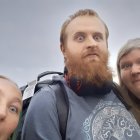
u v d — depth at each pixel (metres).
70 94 0.45
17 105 0.34
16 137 0.39
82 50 0.47
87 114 0.44
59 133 0.42
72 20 0.50
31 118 0.43
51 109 0.43
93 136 0.42
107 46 0.50
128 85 0.55
